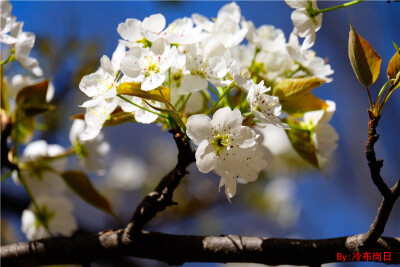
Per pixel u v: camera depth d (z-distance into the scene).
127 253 0.52
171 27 0.51
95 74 0.49
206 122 0.48
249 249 0.51
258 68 0.54
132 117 0.51
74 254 0.52
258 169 0.50
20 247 0.53
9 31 0.53
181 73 0.50
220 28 0.53
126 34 0.50
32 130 0.57
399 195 0.48
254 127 0.52
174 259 0.51
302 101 0.53
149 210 0.51
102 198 0.57
